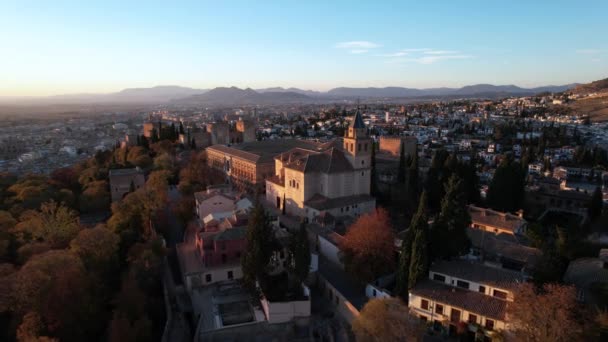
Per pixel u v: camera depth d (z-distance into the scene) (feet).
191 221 400.47
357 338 222.07
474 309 216.54
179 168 623.36
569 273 264.52
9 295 226.38
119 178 497.46
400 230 391.86
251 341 243.40
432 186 440.45
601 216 380.78
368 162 424.05
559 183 522.06
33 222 333.01
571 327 180.45
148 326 234.38
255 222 264.31
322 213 372.79
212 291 283.18
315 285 301.84
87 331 242.78
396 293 258.37
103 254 292.40
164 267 313.53
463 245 268.00
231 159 588.91
